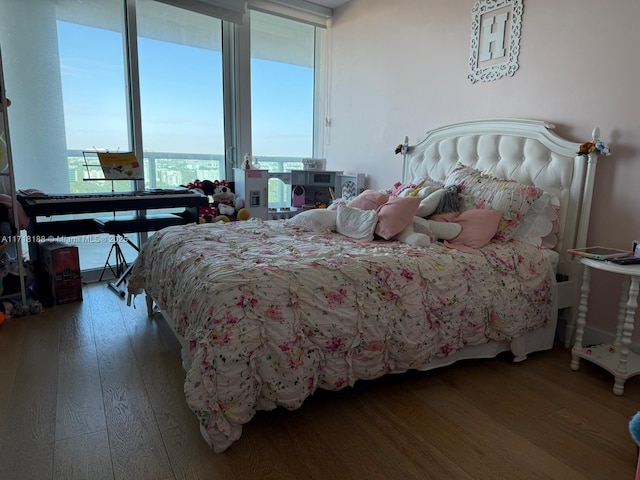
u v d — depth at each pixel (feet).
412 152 10.78
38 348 7.18
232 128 12.91
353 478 4.35
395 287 5.65
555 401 5.88
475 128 9.16
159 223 10.39
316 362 5.10
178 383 6.14
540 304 7.07
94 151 10.18
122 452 4.65
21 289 8.66
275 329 4.76
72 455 4.58
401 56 11.18
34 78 9.84
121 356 6.95
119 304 9.45
